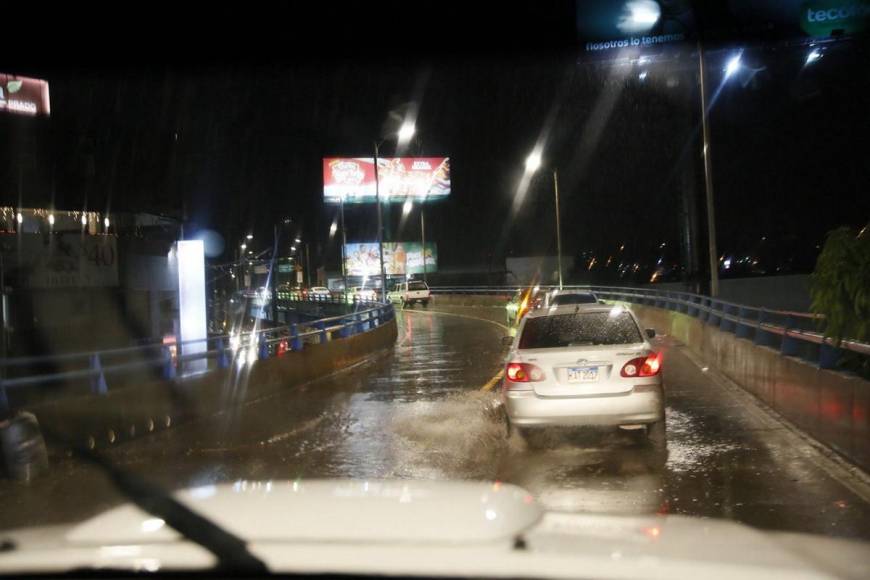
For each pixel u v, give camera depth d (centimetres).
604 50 3109
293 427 1195
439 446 980
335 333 2481
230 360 1553
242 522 297
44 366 2269
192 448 1054
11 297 2252
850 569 352
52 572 252
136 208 2822
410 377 1783
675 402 1282
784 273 4900
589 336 946
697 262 3197
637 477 786
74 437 1041
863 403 794
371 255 8031
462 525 289
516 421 901
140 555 263
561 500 706
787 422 1066
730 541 290
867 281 868
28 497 796
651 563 247
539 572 241
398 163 7338
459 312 4812
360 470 864
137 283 2709
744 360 1438
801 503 674
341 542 270
